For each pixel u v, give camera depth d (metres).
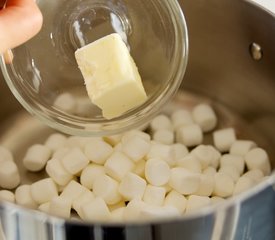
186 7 0.30
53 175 0.30
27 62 0.25
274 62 0.29
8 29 0.21
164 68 0.25
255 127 0.33
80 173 0.31
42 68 0.26
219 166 0.32
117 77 0.23
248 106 0.33
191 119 0.34
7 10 0.21
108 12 0.25
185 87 0.35
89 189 0.30
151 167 0.28
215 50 0.32
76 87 0.26
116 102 0.24
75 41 0.25
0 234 0.22
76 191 0.29
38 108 0.25
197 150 0.31
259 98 0.32
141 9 0.25
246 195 0.20
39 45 0.25
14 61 0.25
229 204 0.20
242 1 0.28
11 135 0.34
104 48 0.24
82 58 0.24
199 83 0.34
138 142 0.29
